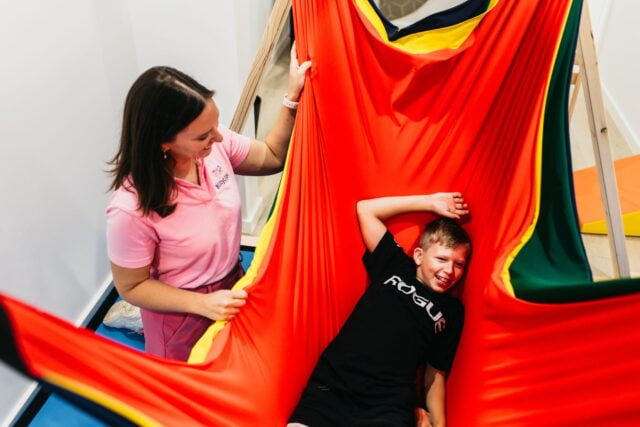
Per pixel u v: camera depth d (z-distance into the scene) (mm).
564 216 1137
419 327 1411
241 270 1437
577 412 983
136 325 2033
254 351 1181
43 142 1685
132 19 1959
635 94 2947
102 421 840
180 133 1061
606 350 952
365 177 1503
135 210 1130
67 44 1715
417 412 1388
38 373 707
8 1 1477
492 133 1367
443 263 1425
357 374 1363
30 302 1741
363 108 1432
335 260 1481
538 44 1230
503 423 1107
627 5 2955
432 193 1493
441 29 1318
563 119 1153
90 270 2051
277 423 1230
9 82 1521
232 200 1290
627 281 872
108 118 1997
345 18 1340
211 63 2105
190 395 937
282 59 3625
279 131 1441
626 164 2611
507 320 1161
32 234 1704
